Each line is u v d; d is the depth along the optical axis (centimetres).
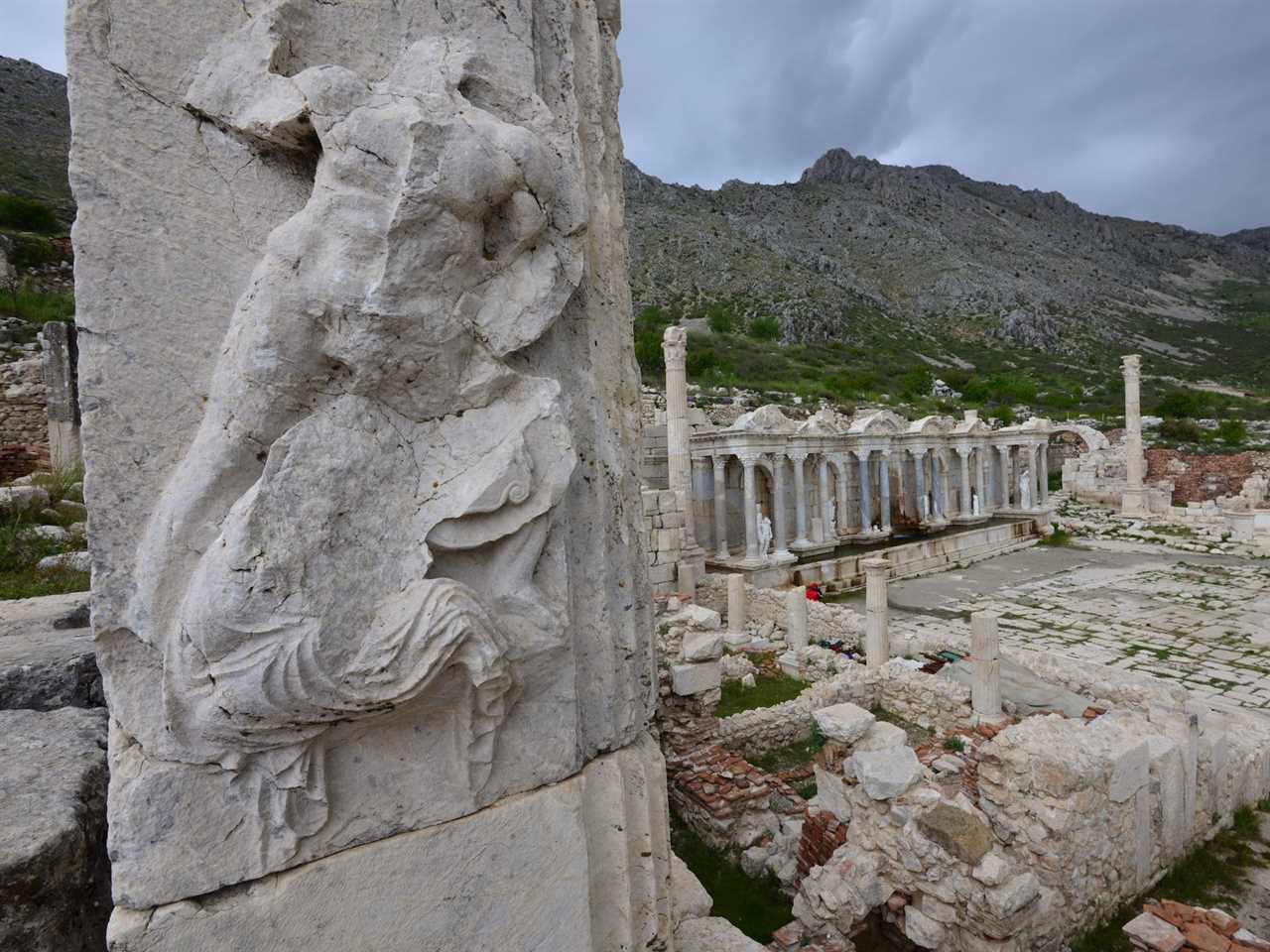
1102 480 3656
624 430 297
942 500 3042
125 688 198
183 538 194
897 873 554
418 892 225
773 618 1605
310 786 206
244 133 211
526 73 252
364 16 230
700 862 691
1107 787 616
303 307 198
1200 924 490
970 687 1088
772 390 4138
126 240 199
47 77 7031
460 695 226
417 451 218
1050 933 552
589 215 263
